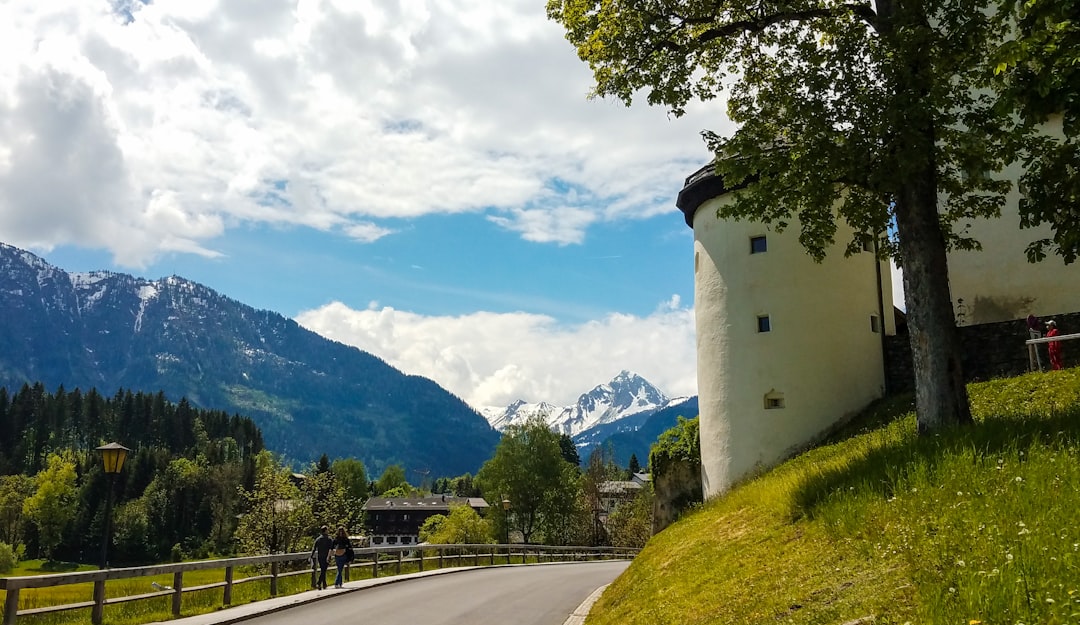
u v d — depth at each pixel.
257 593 18.56
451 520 72.31
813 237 15.53
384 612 15.98
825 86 13.37
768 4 15.09
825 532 9.87
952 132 13.59
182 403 168.62
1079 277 24.64
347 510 56.19
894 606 6.50
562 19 15.58
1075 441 9.52
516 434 73.94
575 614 15.73
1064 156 12.99
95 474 113.00
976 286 26.12
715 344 28.28
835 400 25.92
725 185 14.52
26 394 157.50
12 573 87.19
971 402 18.92
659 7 14.91
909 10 13.27
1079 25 9.98
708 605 9.38
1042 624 5.28
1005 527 7.33
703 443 28.86
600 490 81.81
